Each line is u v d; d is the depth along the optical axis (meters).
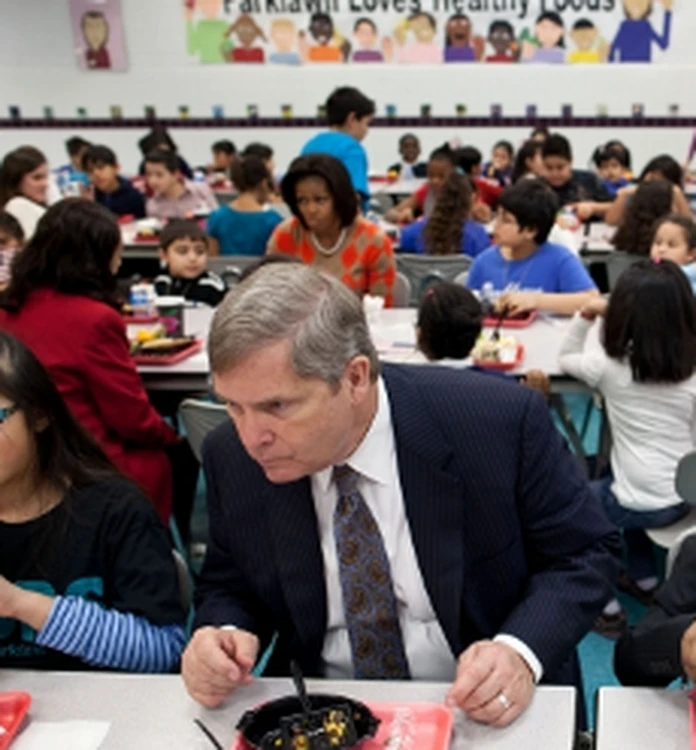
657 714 0.94
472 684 0.94
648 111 6.87
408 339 2.70
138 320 2.94
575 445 2.80
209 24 6.98
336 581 1.11
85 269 2.07
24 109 7.32
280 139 7.29
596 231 4.73
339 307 0.87
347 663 1.15
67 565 1.22
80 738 0.96
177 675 1.09
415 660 1.13
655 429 2.09
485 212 4.98
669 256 3.04
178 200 5.44
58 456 1.23
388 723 0.95
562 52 6.79
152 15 6.98
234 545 1.15
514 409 1.09
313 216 3.01
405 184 6.58
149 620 1.21
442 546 1.07
